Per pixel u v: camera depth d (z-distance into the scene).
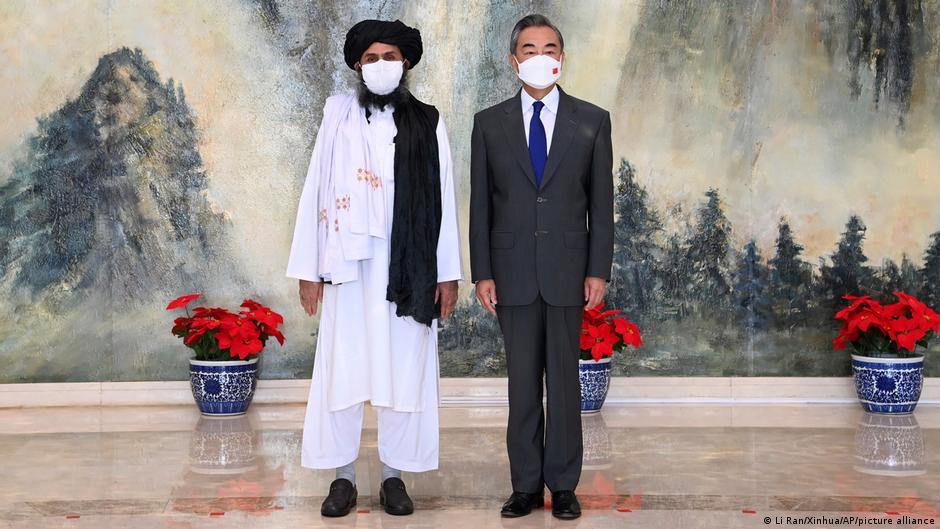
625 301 7.35
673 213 7.35
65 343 7.12
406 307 4.10
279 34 7.22
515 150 4.13
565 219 4.11
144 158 7.17
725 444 5.73
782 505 4.30
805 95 7.34
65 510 4.26
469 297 7.27
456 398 7.20
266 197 7.25
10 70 7.06
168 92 7.17
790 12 7.32
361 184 4.12
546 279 4.07
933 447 5.65
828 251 7.36
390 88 4.20
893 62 7.35
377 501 4.43
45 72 7.08
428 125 4.26
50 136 7.10
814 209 7.35
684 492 4.55
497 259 4.15
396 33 4.19
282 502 4.39
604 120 4.20
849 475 4.91
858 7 7.32
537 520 4.06
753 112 7.35
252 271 7.25
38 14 7.07
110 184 7.14
